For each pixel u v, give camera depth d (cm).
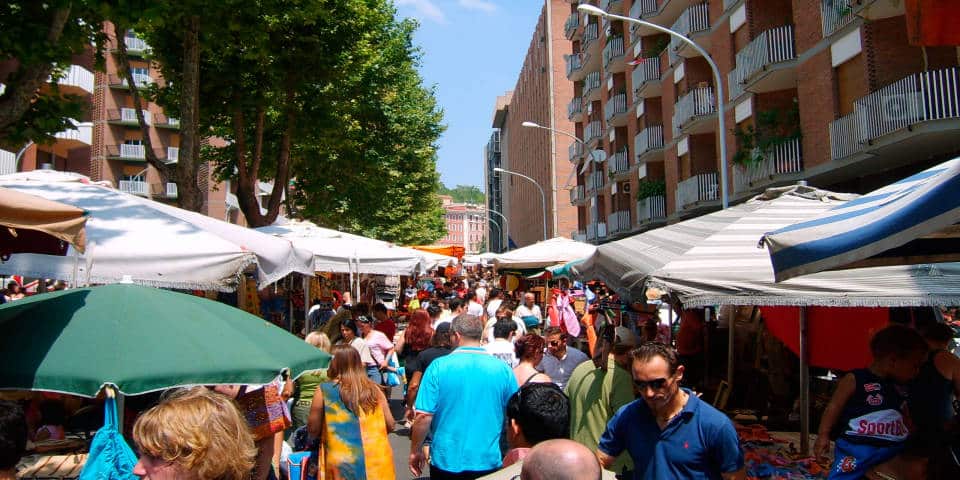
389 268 1398
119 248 669
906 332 430
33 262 648
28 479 470
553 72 6588
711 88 2781
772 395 792
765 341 819
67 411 640
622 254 674
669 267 568
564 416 380
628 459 493
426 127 3728
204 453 246
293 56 1758
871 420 425
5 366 326
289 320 1744
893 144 1669
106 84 4766
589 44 4691
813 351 724
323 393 536
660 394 357
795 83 2308
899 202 333
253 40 1543
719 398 793
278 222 1786
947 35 310
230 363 360
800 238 343
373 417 539
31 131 930
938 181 296
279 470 556
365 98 2438
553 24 6612
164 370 336
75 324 351
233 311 434
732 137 2603
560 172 6481
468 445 504
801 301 516
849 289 518
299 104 1933
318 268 1311
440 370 523
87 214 396
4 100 840
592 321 1416
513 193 10319
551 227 6556
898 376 429
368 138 2631
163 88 1814
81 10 923
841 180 2164
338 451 522
